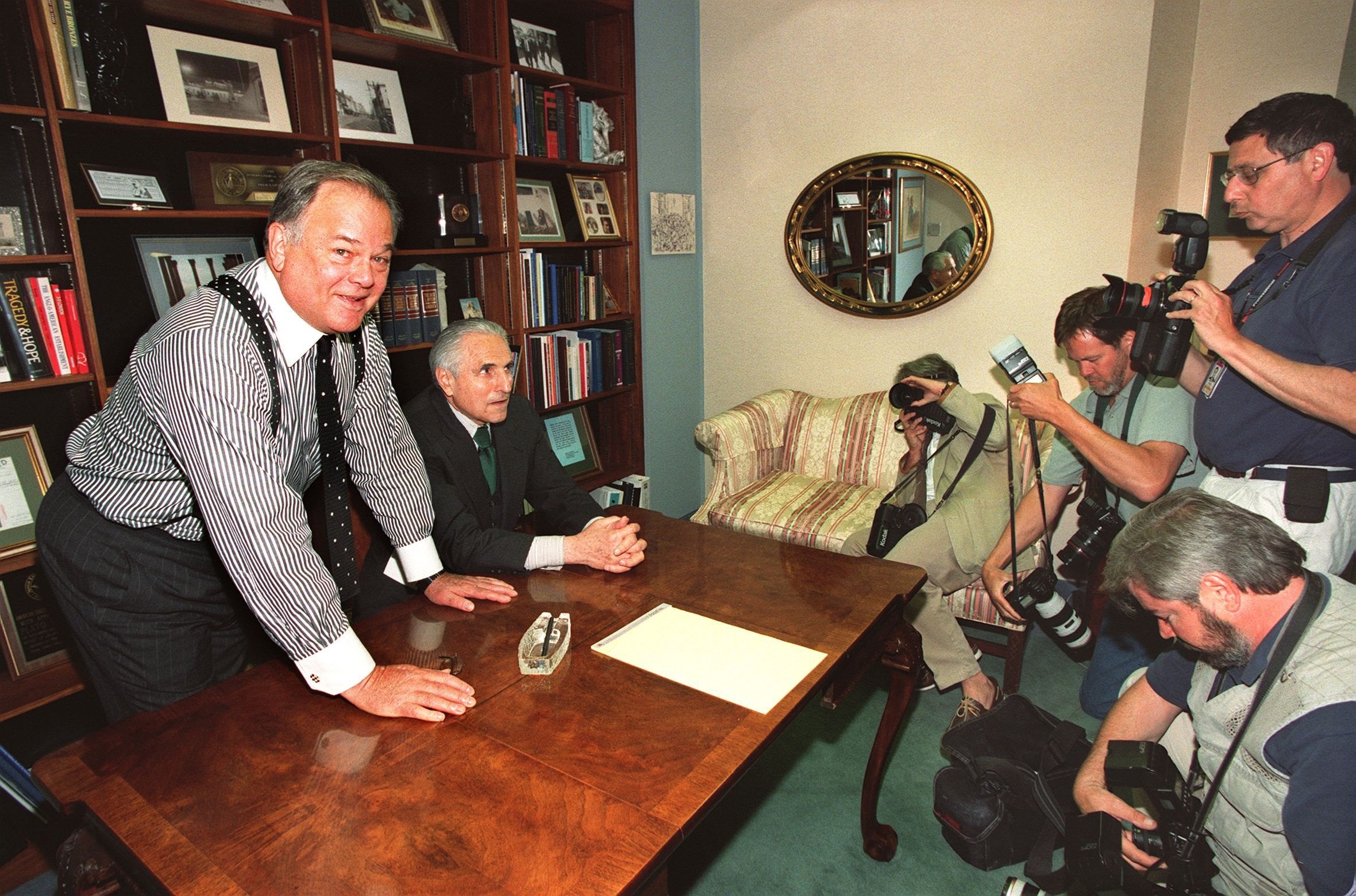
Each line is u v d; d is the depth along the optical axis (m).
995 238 3.27
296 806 1.00
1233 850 1.24
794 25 3.54
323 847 0.93
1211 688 1.25
